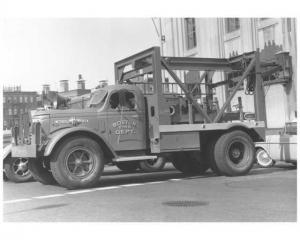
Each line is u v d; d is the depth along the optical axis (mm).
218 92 19359
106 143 9258
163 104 9969
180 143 10141
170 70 10547
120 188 8898
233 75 12250
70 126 9273
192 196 7531
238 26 19734
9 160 11055
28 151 9258
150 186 9094
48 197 8000
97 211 6441
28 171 11242
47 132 9109
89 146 8961
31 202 7488
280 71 16516
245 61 11508
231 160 10656
